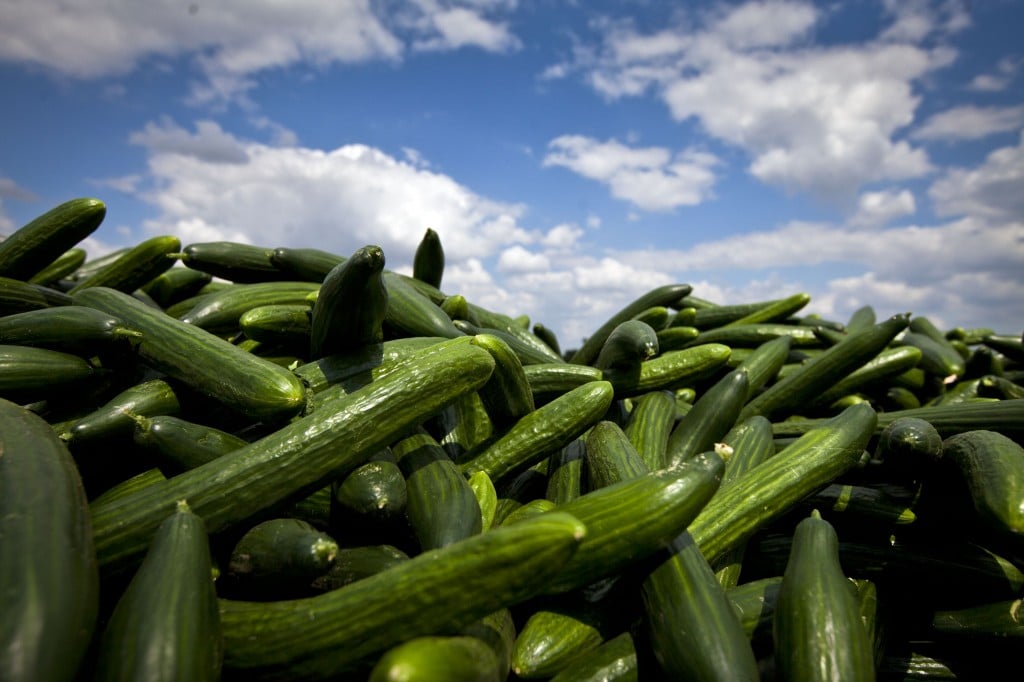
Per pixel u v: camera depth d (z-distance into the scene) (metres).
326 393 0.54
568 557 0.30
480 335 0.52
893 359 0.84
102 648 0.30
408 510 0.45
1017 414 0.59
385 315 0.56
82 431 0.47
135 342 0.54
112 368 0.57
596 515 0.38
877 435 0.67
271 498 0.40
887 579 0.50
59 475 0.38
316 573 0.38
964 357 1.08
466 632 0.34
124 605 0.32
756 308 1.05
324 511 0.45
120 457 0.50
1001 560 0.48
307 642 0.32
